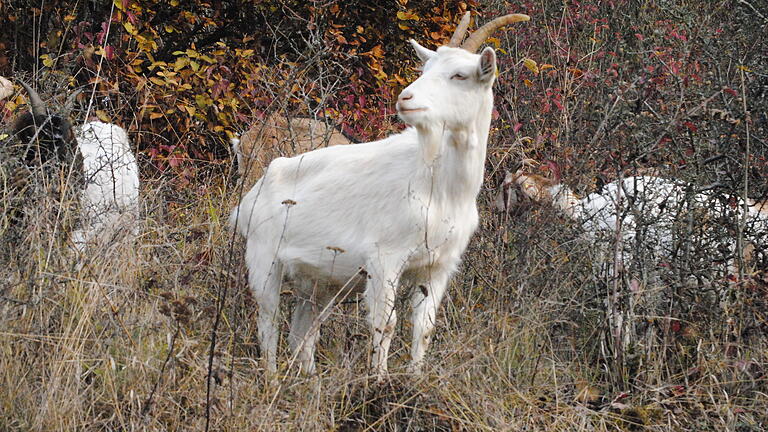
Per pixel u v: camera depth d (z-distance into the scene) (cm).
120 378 1617
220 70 2959
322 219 1836
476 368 1755
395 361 1836
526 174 2234
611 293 1975
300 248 1866
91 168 2227
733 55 2556
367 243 1764
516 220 2169
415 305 1819
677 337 1919
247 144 2594
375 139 2770
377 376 1677
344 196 1817
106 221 2058
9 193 1795
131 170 2430
